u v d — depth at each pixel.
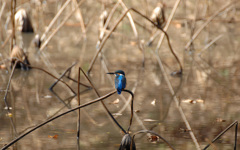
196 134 7.74
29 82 12.39
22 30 22.61
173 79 13.12
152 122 8.59
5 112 9.21
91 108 9.78
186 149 6.86
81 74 13.66
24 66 14.28
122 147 6.56
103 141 7.32
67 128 8.14
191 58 16.86
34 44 18.61
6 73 13.67
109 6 21.23
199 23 25.39
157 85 12.27
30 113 9.16
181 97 10.82
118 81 6.64
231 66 15.19
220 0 27.48
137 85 12.30
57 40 20.78
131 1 27.14
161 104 10.09
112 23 24.02
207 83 12.50
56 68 14.48
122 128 8.14
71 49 18.44
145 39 21.22
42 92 11.23
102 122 8.62
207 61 16.23
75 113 9.31
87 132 7.89
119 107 9.89
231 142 7.27
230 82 12.59
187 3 29.00
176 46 19.64
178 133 7.81
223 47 19.44
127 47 19.33
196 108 9.72
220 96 10.85
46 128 8.11
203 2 26.05
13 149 6.82
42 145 7.06
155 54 17.66
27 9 25.77
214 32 23.47
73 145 7.08
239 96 10.83
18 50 14.34
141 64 15.53
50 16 26.56
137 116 9.06
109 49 18.69
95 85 12.18
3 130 7.91
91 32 23.47
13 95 10.81
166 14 26.95
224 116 8.98
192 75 13.73
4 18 25.14
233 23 26.25
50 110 9.48
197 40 21.28
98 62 15.74
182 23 25.28
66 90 11.59
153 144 7.17
